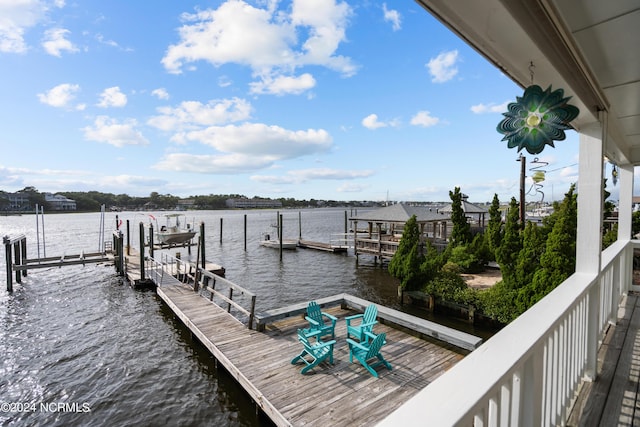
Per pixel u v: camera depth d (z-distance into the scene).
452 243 16.72
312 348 5.72
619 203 5.56
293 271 19.70
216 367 7.19
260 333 7.27
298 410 4.57
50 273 17.98
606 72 2.40
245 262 22.64
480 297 10.45
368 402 4.74
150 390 6.97
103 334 9.93
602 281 3.62
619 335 3.79
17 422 6.09
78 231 47.47
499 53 1.61
